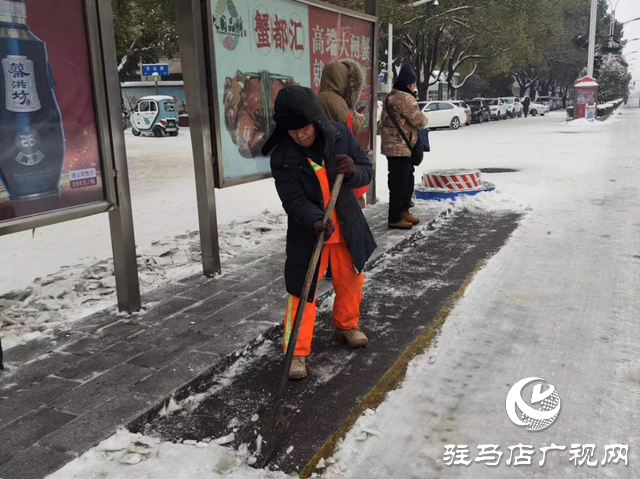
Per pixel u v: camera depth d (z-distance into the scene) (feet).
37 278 17.35
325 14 20.88
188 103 15.24
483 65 127.34
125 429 8.83
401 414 9.39
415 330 12.68
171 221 26.37
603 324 12.68
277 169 10.25
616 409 9.36
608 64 130.72
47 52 11.41
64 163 11.91
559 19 141.49
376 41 24.38
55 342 11.97
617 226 21.43
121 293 13.46
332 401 9.86
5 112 10.79
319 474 7.99
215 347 11.48
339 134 10.57
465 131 85.25
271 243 19.88
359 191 16.58
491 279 15.87
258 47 17.42
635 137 63.26
